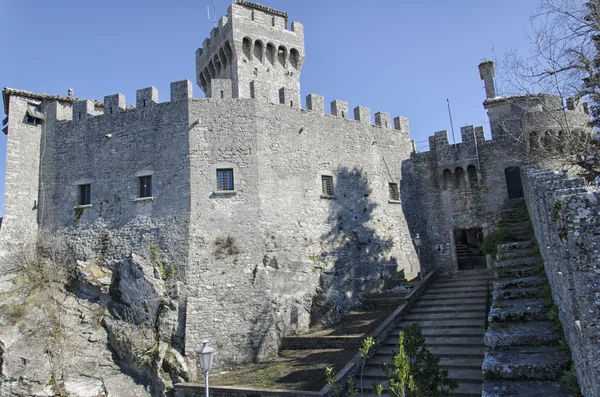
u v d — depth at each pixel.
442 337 17.92
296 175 25.81
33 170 26.23
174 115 24.78
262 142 25.03
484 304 20.44
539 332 10.86
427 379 10.46
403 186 30.92
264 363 19.89
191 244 22.42
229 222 23.25
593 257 6.23
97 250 24.12
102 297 22.77
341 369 16.44
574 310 8.05
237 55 33.59
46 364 19.92
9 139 25.70
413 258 29.30
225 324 21.06
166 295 21.55
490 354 10.40
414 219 30.67
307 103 28.11
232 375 19.05
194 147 24.02
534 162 24.72
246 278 22.20
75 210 25.31
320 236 25.61
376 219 28.42
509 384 9.12
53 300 22.31
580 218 6.43
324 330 22.41
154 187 24.16
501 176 28.89
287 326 22.27
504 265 16.81
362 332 19.78
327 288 24.48
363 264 26.62
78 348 20.75
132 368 20.48
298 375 17.09
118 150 25.42
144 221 23.77
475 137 30.16
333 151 27.89
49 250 24.48
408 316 20.98
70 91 28.44
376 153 30.06
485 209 29.16
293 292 23.19
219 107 24.91
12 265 23.75
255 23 34.81
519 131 28.48
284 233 24.22
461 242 34.59
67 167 26.17
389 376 10.97
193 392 18.05
